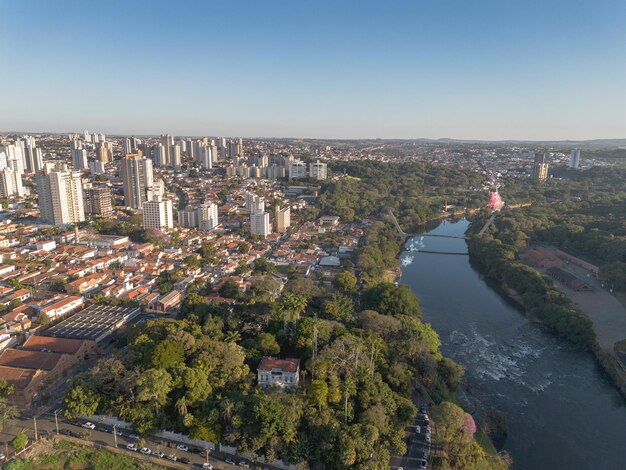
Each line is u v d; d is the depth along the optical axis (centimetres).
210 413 16750
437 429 17412
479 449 17188
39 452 16338
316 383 18038
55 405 19312
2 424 17550
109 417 18075
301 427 17038
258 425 16350
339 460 15575
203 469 15975
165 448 16900
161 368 18300
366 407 18325
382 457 16112
